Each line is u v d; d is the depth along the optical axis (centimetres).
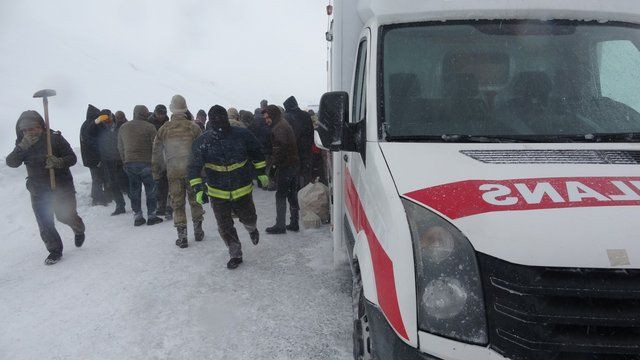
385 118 266
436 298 183
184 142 588
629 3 286
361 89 328
